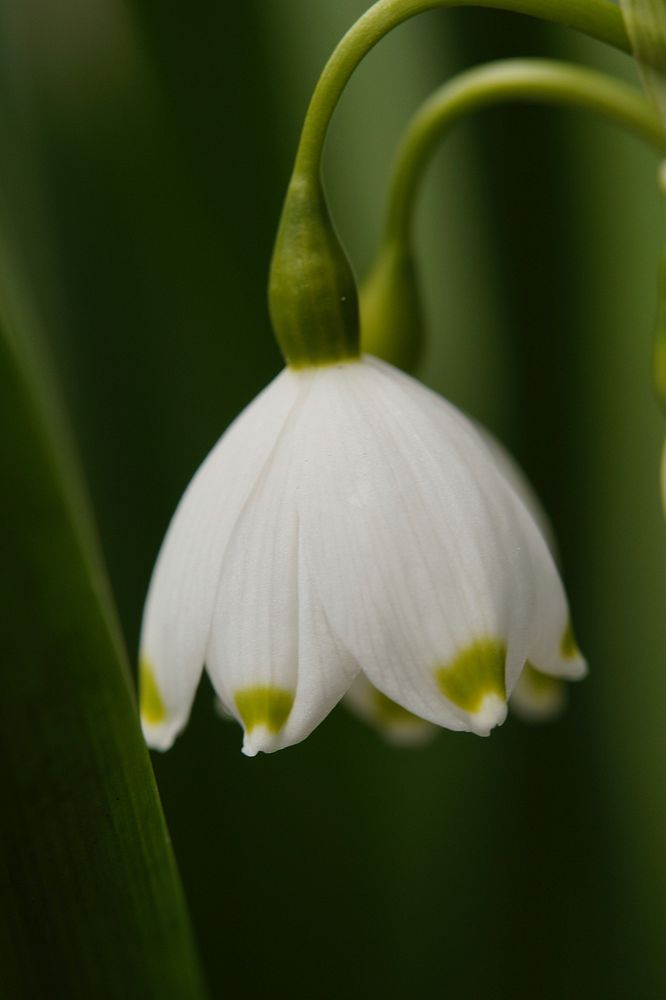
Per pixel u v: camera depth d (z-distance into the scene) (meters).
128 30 0.17
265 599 0.13
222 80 0.17
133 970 0.13
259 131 0.17
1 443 0.13
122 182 0.17
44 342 0.17
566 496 0.18
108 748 0.13
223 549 0.13
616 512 0.18
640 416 0.18
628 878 0.18
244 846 0.18
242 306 0.17
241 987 0.18
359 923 0.18
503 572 0.13
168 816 0.18
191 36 0.17
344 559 0.13
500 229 0.17
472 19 0.17
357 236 0.19
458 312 0.18
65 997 0.13
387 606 0.13
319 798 0.18
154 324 0.17
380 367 0.14
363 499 0.13
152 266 0.17
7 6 0.17
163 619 0.13
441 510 0.13
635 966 0.18
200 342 0.17
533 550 0.13
